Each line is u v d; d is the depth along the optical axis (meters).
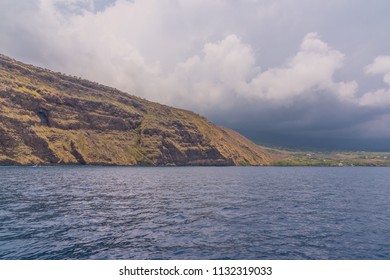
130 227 24.73
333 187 72.94
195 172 157.38
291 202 42.03
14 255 17.58
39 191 50.22
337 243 20.97
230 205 37.97
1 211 31.23
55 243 19.92
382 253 19.05
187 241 20.86
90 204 37.06
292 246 20.11
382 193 58.12
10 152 171.25
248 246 19.98
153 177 103.50
